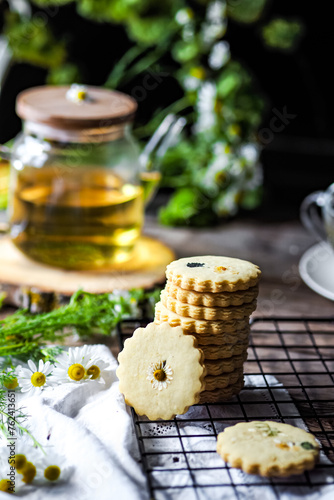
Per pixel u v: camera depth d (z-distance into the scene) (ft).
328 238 2.93
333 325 2.64
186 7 3.26
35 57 3.31
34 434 2.00
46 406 2.05
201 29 3.25
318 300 2.81
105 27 3.60
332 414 2.16
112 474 1.85
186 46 3.26
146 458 1.95
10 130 3.72
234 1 3.21
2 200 3.23
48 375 2.17
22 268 2.70
